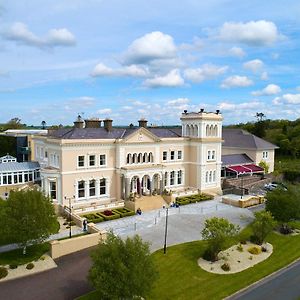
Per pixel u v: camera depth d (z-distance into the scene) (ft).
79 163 191.83
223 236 127.44
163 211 193.36
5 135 304.09
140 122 228.63
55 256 131.75
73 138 191.01
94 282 93.40
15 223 122.31
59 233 154.81
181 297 106.01
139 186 211.20
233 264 129.59
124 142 203.10
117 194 205.98
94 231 152.56
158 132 234.99
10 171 224.12
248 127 496.64
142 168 206.59
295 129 480.64
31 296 105.09
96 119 218.38
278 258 138.10
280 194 169.99
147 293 94.63
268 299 106.73
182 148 236.43
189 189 240.53
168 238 151.84
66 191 187.62
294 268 131.03
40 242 130.41
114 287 90.94
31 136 269.23
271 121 635.25
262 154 304.71
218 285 114.21
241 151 308.40
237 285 114.83
